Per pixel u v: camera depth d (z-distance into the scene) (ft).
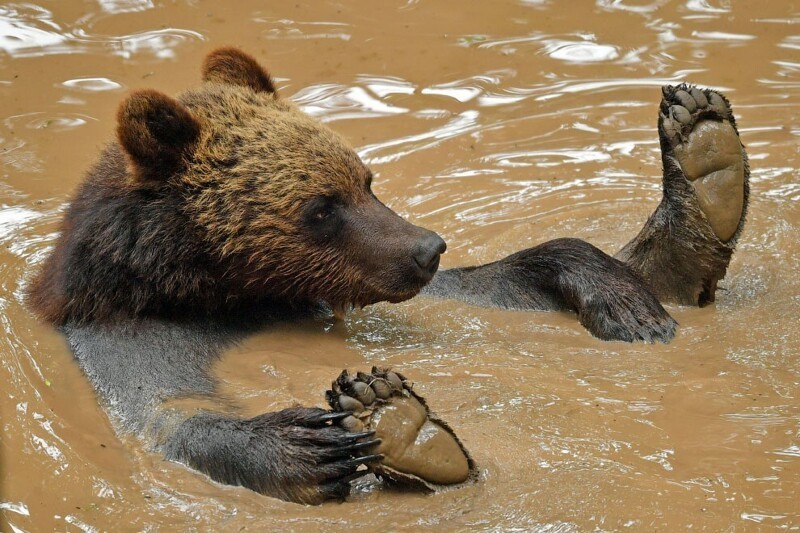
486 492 27.04
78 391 33.88
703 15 69.26
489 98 59.62
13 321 38.22
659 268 39.14
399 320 39.11
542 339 36.76
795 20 68.33
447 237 46.32
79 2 68.44
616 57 63.98
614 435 29.53
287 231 35.99
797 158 52.34
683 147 37.37
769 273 41.19
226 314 37.73
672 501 26.37
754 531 25.17
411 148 54.44
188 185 35.76
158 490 28.14
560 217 47.70
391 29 67.41
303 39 65.62
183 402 31.76
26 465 29.86
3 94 58.75
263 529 26.22
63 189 50.42
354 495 27.50
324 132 37.32
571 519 25.90
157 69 61.11
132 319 36.01
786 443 28.96
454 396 32.12
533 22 68.54
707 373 33.22
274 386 33.24
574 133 55.98
